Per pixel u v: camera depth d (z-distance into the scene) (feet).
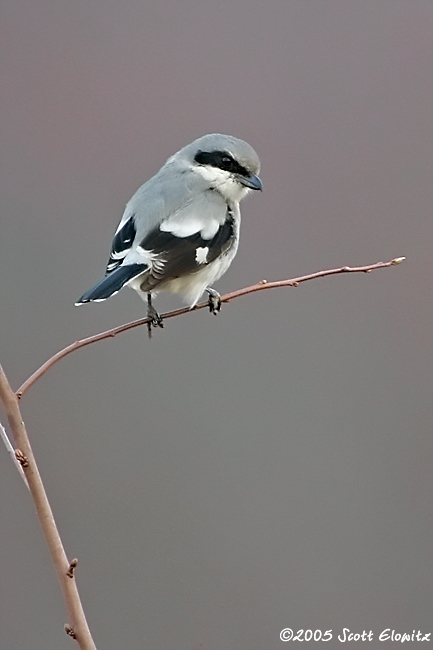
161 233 28.40
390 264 24.84
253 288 25.23
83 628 18.21
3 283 40.29
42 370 19.80
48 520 18.42
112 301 39.93
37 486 18.39
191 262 28.40
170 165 30.71
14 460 18.48
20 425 18.48
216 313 30.04
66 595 18.28
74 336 39.24
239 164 30.01
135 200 29.71
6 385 18.56
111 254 28.66
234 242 30.32
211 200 29.66
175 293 30.25
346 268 25.00
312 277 25.17
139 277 28.19
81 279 40.73
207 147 30.27
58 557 18.35
